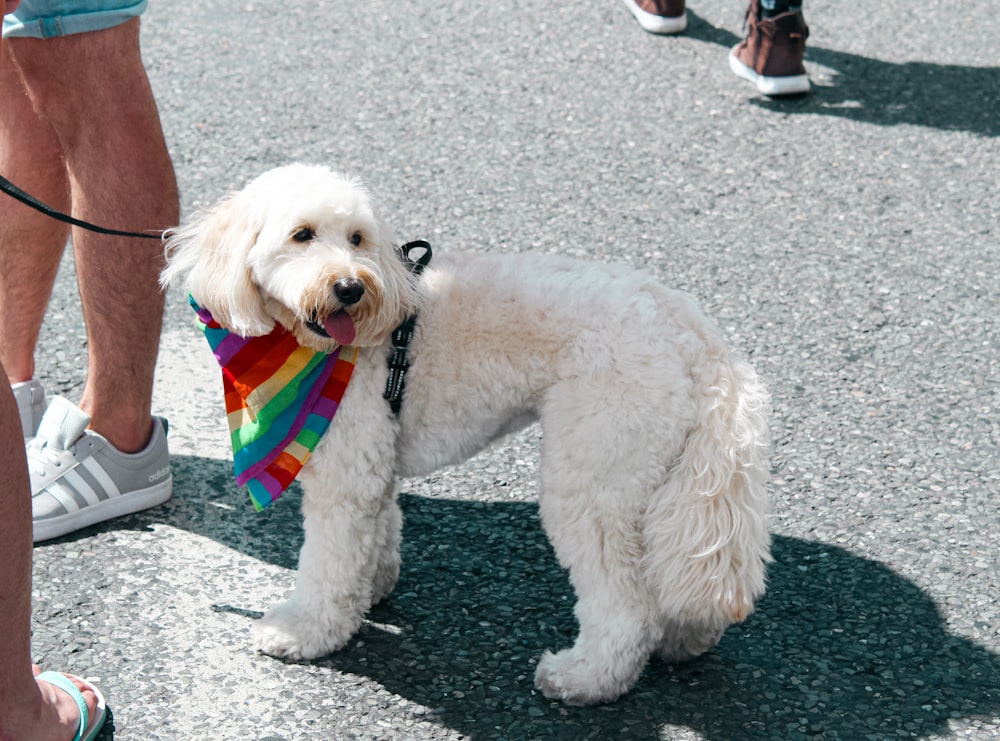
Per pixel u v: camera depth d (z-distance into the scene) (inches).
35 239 131.3
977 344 165.9
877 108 233.3
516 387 108.3
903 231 194.1
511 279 109.6
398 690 111.0
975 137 223.6
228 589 123.8
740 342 165.5
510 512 135.9
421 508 136.3
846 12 275.4
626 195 202.5
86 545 128.6
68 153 122.6
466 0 277.0
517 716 108.1
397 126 222.2
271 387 108.7
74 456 128.9
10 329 135.0
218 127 218.5
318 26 261.7
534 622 120.5
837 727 107.2
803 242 190.5
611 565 107.3
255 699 109.4
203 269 108.6
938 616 120.6
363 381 109.0
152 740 104.4
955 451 145.3
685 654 115.0
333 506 111.3
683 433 105.1
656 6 259.0
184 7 268.8
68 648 114.5
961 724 107.5
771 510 135.7
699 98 235.8
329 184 105.7
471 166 209.6
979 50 257.4
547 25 265.0
